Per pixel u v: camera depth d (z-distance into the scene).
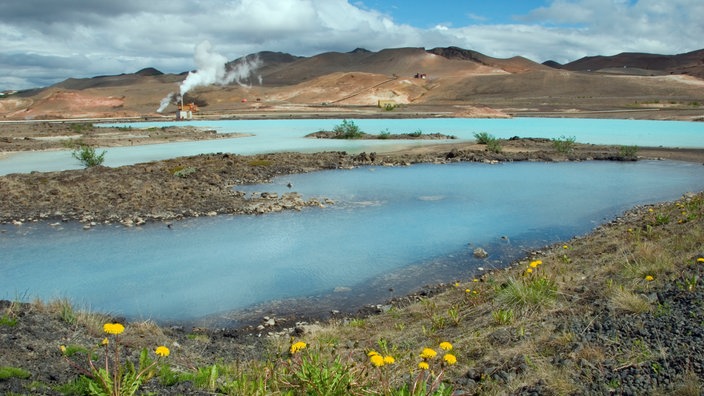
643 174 26.53
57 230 15.56
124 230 15.59
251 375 5.19
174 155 35.78
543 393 4.61
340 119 86.44
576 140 45.62
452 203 19.48
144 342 6.81
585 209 18.28
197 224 16.33
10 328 6.21
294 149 39.47
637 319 5.98
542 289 7.55
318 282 11.30
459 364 5.71
